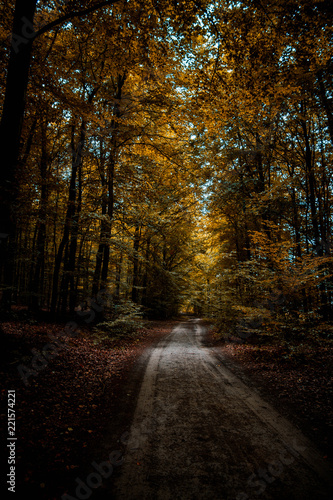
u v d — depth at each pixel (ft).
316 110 31.09
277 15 17.46
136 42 21.34
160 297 74.84
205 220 60.75
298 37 18.44
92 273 38.27
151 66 23.41
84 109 24.13
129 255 39.70
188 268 73.77
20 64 15.84
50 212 22.41
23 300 52.08
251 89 21.33
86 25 21.70
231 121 35.76
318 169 35.99
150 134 34.24
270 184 42.11
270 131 37.52
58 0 20.86
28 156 29.35
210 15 18.40
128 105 32.91
